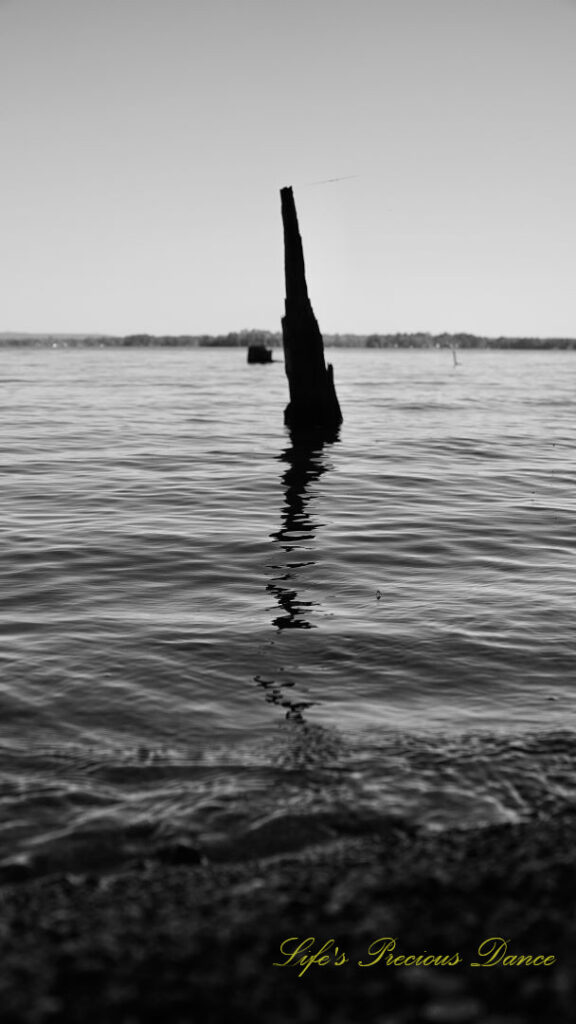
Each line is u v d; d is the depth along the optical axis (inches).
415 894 152.9
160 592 393.4
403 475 789.9
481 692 273.6
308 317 1146.0
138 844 180.7
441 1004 122.5
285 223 1094.4
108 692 271.1
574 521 572.7
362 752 228.4
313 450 971.9
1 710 255.9
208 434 1125.7
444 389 2437.3
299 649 313.9
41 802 199.6
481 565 450.0
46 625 341.4
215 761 223.1
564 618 352.2
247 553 473.4
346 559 462.0
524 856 165.0
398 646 317.1
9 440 1019.9
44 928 143.6
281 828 187.2
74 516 577.9
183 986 126.7
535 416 1505.9
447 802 198.7
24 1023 117.9
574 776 212.4
